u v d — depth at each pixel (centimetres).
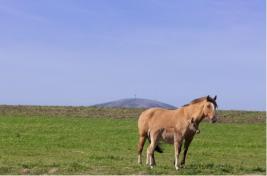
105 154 2752
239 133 4469
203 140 3775
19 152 2733
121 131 4347
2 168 1950
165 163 2377
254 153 3005
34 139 3516
